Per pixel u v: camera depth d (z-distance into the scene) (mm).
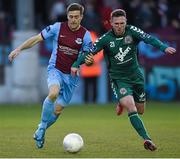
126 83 32406
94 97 64062
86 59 32125
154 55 63969
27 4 62781
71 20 32781
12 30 66188
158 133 40625
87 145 34531
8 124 46406
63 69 33312
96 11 65375
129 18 62906
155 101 64188
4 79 64250
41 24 72312
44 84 64625
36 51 63344
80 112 55750
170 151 32062
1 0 74312
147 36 31891
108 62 32594
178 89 64125
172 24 65438
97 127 44375
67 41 33094
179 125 45656
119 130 42375
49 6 74500
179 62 64062
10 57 32688
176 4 68188
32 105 61344
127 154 31000
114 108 58969
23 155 30734
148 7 64812
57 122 47969
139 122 31516
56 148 33312
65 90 33594
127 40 32000
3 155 30781
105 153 31344
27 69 63094
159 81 64062
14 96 63594
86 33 33312
